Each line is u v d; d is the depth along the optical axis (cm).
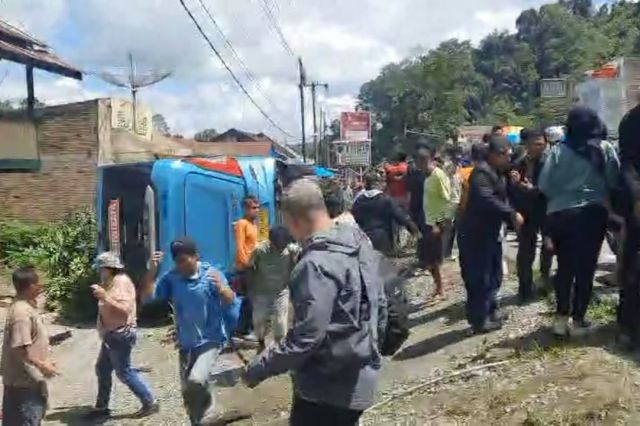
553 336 694
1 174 2216
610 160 650
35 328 669
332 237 376
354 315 369
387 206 907
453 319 883
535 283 911
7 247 1933
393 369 736
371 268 387
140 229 1260
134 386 801
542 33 10769
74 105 2220
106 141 2241
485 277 779
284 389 803
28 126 1919
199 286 686
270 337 995
